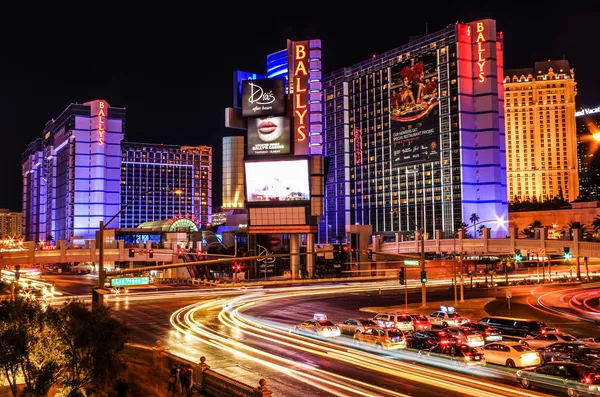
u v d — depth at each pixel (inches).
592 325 2269.9
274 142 4980.3
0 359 919.0
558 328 2180.1
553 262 6747.1
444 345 1507.1
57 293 3841.0
